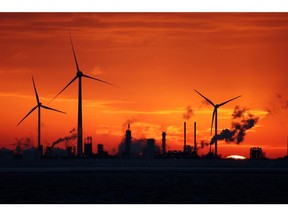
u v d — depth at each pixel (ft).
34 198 487.61
